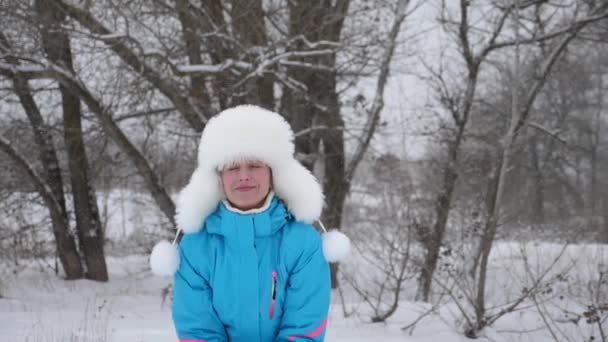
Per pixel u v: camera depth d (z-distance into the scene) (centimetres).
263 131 223
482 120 1309
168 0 997
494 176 1039
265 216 218
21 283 1180
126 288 1208
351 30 1127
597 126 2278
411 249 976
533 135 1708
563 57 1177
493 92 1272
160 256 222
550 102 1953
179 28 1016
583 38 1136
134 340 574
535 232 924
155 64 945
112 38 848
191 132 1168
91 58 929
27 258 1325
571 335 616
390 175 855
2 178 1268
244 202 221
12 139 1236
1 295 970
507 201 1194
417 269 759
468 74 1186
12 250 1290
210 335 222
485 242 669
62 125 1252
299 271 223
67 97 1228
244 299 218
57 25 898
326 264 230
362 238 875
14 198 1323
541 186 1717
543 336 657
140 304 987
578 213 1734
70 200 1417
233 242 218
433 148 1200
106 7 862
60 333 598
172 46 979
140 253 1356
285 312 224
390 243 748
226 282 219
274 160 225
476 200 895
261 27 1018
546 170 2072
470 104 1175
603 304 608
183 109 983
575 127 2247
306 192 231
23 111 1260
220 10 1023
